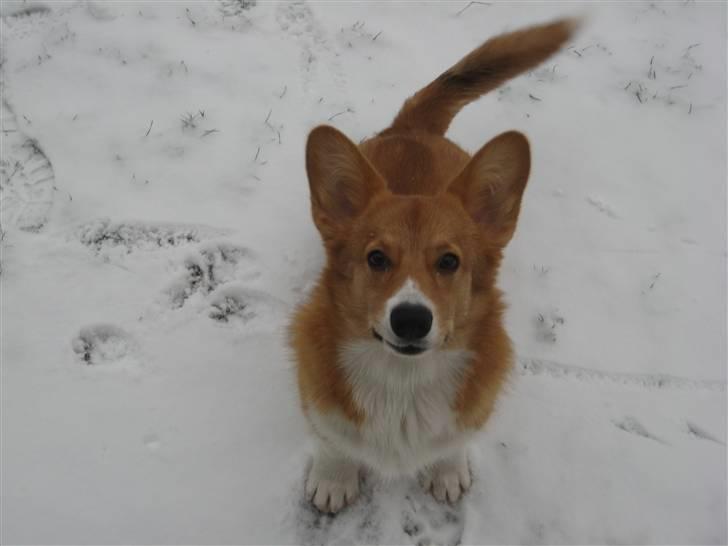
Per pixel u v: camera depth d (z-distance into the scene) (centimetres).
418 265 57
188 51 106
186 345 79
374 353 61
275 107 101
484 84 86
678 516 72
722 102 109
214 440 74
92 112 98
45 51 104
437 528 71
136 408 75
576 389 80
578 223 94
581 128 104
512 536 71
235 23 111
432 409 63
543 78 111
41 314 80
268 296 84
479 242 61
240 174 93
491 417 70
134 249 86
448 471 72
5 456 71
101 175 91
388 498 73
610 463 75
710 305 87
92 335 79
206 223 88
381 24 114
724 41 119
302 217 90
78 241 85
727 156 103
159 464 72
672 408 79
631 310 86
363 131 100
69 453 72
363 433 63
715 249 93
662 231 94
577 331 84
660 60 115
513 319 84
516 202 61
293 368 71
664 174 100
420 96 86
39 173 91
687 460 76
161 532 69
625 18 122
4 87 100
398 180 74
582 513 72
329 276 61
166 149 95
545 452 75
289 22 112
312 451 74
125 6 111
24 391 75
